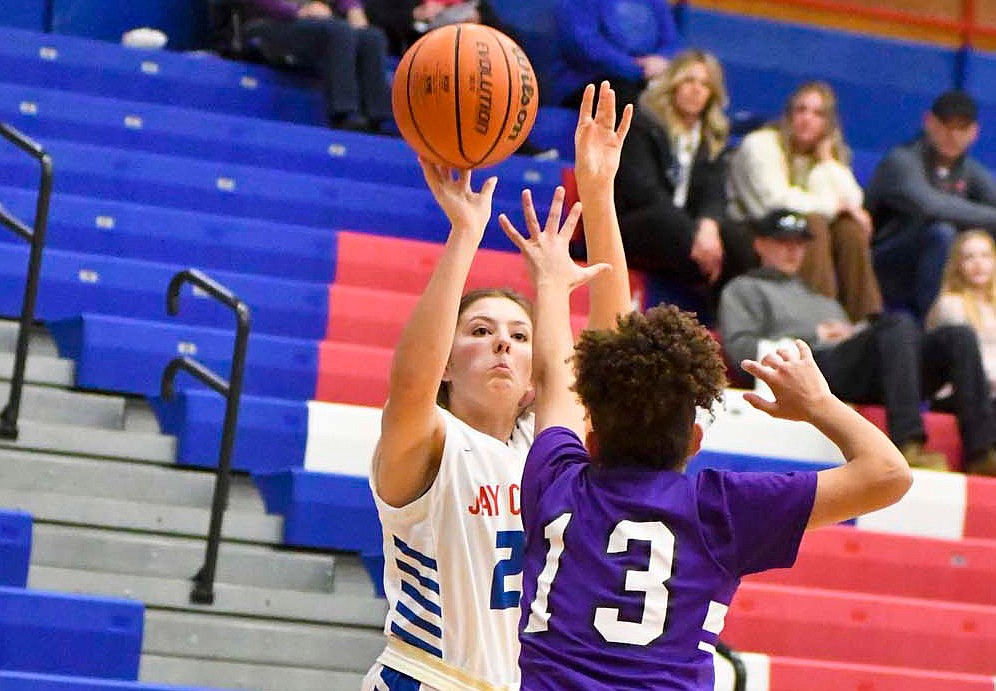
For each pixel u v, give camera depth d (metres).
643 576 4.19
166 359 10.38
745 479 4.29
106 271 10.85
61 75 13.19
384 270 11.95
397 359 4.70
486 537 5.08
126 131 12.66
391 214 12.58
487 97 5.19
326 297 11.32
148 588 8.99
